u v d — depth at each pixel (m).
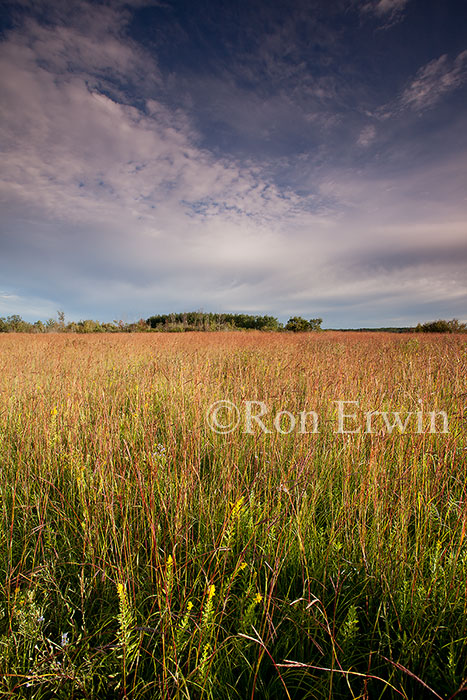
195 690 1.24
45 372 5.67
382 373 4.65
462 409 3.15
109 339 15.23
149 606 1.63
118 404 4.03
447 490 2.34
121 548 1.81
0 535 2.02
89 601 1.66
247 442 3.24
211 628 1.35
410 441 2.77
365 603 1.65
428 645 1.39
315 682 1.30
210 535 2.02
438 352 6.43
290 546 1.78
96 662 1.33
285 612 1.52
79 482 2.30
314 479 2.58
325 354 7.29
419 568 1.69
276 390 3.89
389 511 2.22
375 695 1.31
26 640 1.36
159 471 2.53
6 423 3.58
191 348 10.08
